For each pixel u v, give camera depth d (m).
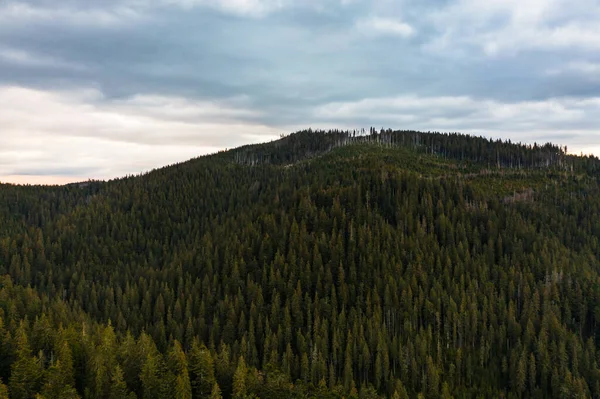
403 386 143.25
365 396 133.25
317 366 144.38
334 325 159.38
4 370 112.88
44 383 102.06
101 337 131.62
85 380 111.38
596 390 140.50
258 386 120.31
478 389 145.38
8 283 183.88
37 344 123.00
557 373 143.88
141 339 125.94
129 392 107.31
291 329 163.25
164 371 111.94
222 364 123.25
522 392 146.50
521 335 160.00
